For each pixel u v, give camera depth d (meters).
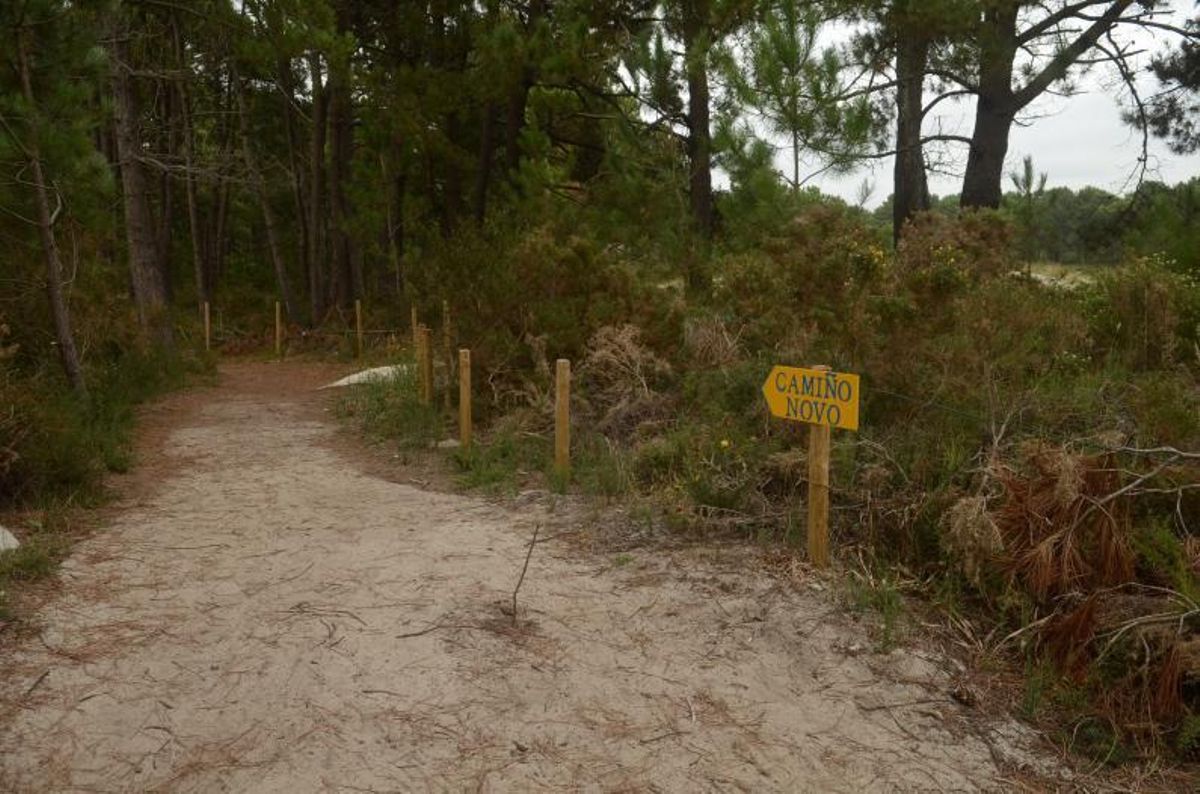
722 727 3.71
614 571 5.29
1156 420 5.52
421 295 11.30
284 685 3.96
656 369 8.70
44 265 10.45
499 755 3.49
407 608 4.77
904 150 19.03
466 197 24.23
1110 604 4.34
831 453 5.83
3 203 9.48
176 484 7.73
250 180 24.30
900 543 5.22
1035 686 3.94
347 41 17.95
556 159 20.67
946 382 6.32
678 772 3.42
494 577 5.22
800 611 4.61
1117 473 4.81
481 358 9.90
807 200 12.53
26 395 7.00
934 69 18.67
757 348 8.41
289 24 17.77
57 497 6.72
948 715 3.83
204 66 24.95
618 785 3.33
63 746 3.48
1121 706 3.87
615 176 17.42
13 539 5.56
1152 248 11.59
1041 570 4.47
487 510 6.68
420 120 19.77
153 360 14.80
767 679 4.09
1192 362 8.12
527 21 19.14
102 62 9.22
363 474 8.16
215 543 5.89
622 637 4.46
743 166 13.58
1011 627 4.49
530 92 19.16
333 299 24.44
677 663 4.21
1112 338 8.37
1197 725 3.60
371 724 3.68
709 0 15.20
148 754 3.45
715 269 11.16
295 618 4.63
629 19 17.55
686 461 6.49
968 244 10.99
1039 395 6.34
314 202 23.91
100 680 3.97
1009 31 18.45
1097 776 3.50
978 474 5.33
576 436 8.27
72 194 9.61
